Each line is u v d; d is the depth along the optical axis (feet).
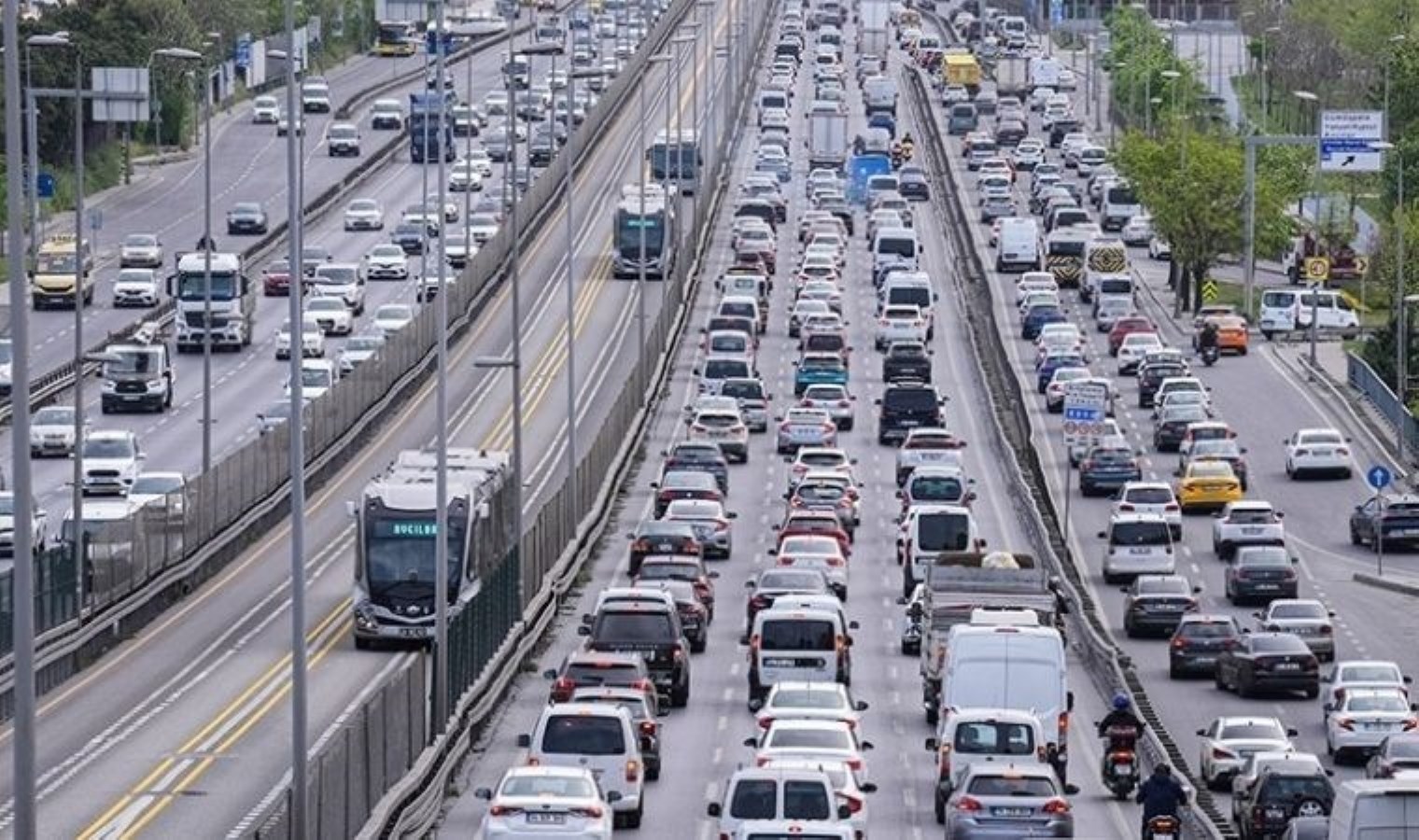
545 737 572.92
